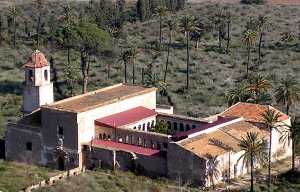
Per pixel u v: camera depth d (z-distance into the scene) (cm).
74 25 18212
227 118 13038
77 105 12769
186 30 19638
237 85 18638
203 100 17612
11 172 12331
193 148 11544
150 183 11512
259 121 12875
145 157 11969
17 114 16162
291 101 14425
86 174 12050
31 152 13062
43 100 13575
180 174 11606
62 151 12581
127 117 13075
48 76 13712
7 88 18500
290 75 19538
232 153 11794
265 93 16525
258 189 11425
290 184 11750
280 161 12912
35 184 11419
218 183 11606
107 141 12619
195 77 19638
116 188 11275
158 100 17550
